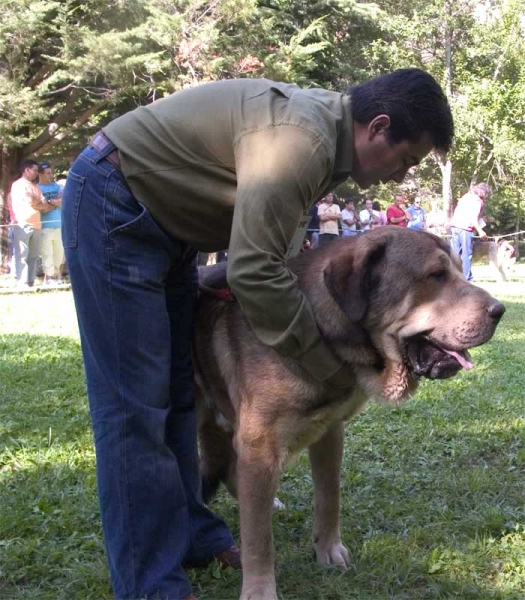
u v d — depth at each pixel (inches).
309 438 109.6
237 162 95.5
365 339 108.0
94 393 100.7
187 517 105.9
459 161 1254.9
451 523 135.3
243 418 106.6
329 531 121.9
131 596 100.2
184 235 103.8
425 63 1232.8
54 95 818.8
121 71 746.2
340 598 110.2
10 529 130.3
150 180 98.7
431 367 109.8
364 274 104.7
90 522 135.8
